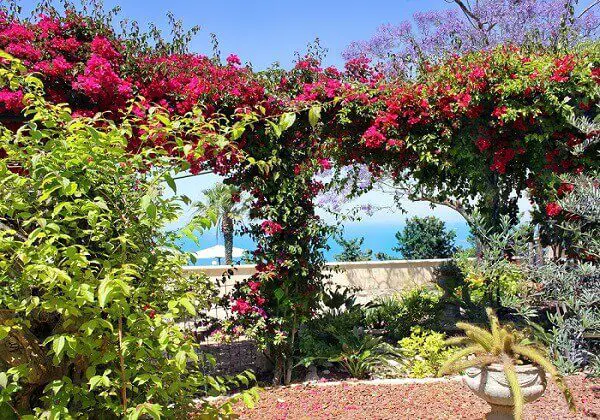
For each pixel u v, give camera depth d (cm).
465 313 849
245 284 648
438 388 592
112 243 280
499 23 1370
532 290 681
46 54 578
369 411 529
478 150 709
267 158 631
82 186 257
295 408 547
